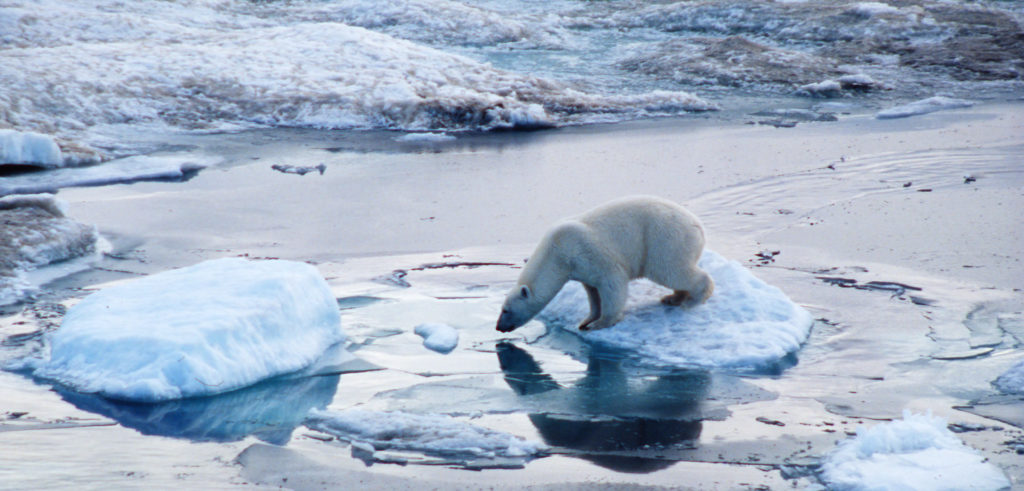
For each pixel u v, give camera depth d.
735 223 25.17
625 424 13.20
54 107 39.00
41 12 54.47
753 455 12.02
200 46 49.62
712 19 70.94
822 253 21.92
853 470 11.20
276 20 67.81
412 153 36.84
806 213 25.98
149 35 53.31
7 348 16.12
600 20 74.25
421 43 64.12
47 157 33.09
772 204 27.25
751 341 16.03
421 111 42.75
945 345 16.06
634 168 33.22
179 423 13.17
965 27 62.78
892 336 16.58
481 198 29.06
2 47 49.56
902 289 19.08
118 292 16.59
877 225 24.30
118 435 12.70
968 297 18.41
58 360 15.10
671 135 40.00
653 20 72.75
